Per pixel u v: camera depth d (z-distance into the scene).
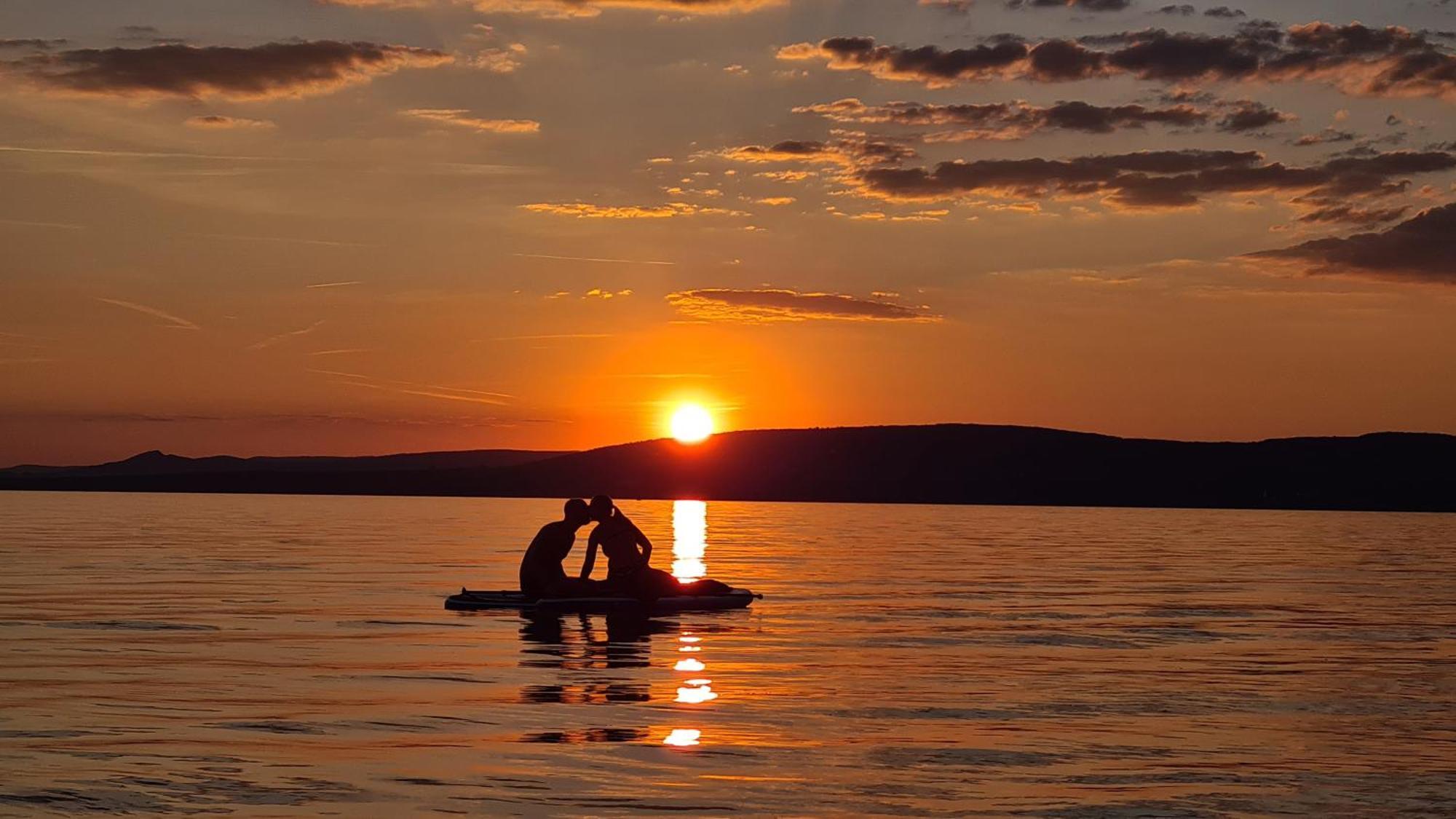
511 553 35.97
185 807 7.82
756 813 7.78
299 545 40.22
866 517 85.81
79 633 16.59
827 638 16.88
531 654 14.93
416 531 52.28
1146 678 13.54
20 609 19.56
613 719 10.76
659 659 14.60
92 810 7.75
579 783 8.45
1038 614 20.55
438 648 15.42
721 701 11.73
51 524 54.88
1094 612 21.08
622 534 21.50
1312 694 12.61
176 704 11.34
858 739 10.06
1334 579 29.95
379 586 24.38
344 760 9.10
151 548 37.12
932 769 9.05
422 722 10.53
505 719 10.72
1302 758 9.55
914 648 15.96
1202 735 10.44
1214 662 14.91
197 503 102.56
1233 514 112.12
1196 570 32.72
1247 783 8.76
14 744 9.62
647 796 8.15
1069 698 12.19
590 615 19.73
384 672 13.38
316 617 18.86
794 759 9.29
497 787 8.34
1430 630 18.58
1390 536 60.75
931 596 23.89
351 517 70.88
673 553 38.53
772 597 23.33
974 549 42.75
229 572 27.69
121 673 13.16
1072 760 9.41
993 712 11.38
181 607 20.00
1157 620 19.70
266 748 9.50
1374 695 12.55
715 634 17.27
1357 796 8.42
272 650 15.05
